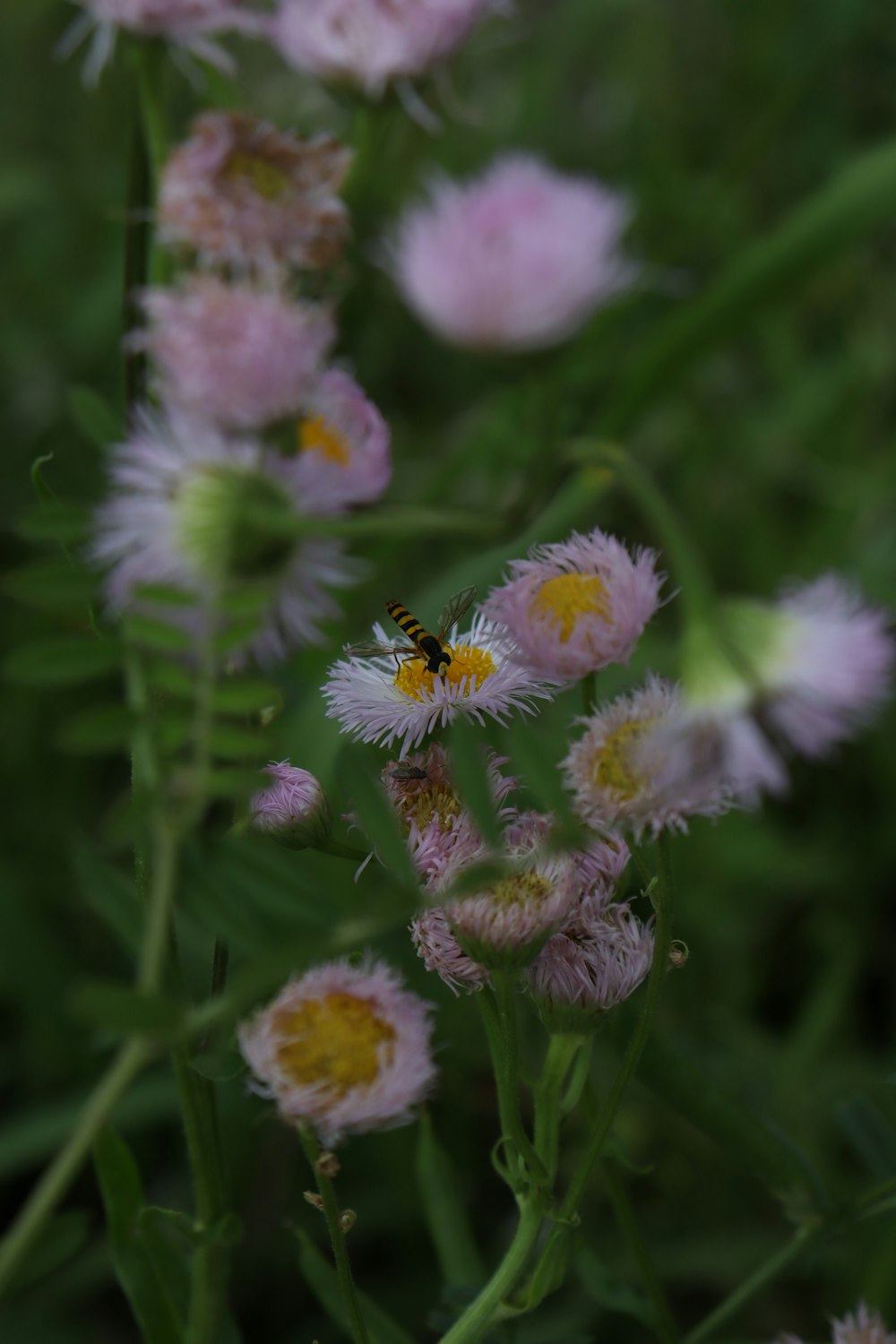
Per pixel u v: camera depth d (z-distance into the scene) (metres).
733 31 0.95
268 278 0.32
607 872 0.35
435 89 0.35
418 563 0.64
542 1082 0.36
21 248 0.86
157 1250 0.36
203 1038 0.35
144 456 0.31
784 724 0.31
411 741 0.35
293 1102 0.34
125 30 0.34
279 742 0.33
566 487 0.52
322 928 0.33
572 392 0.63
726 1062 0.58
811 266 0.58
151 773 0.32
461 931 0.34
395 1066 0.34
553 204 0.31
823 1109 0.57
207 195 0.32
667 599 0.33
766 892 0.67
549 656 0.33
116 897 0.34
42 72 0.88
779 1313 0.55
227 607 0.31
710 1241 0.55
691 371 0.61
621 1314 0.50
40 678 0.32
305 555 0.31
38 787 0.67
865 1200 0.39
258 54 0.64
